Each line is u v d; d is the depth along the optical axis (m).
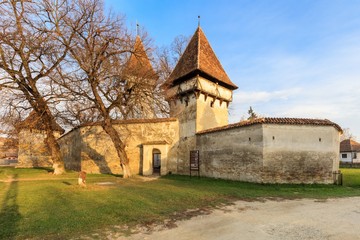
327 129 15.20
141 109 21.39
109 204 8.68
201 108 21.39
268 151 14.41
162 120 22.47
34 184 13.70
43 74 17.52
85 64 16.47
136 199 9.60
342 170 29.08
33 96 17.92
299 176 14.42
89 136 24.23
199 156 19.86
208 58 23.97
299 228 6.45
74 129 26.67
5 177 18.19
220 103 23.73
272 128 14.66
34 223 6.55
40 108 17.97
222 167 17.39
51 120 19.52
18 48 16.42
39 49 16.53
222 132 17.66
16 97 17.00
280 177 14.31
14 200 9.18
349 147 50.69
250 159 15.18
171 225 6.78
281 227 6.55
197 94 21.17
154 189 12.11
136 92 18.83
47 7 16.14
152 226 6.68
